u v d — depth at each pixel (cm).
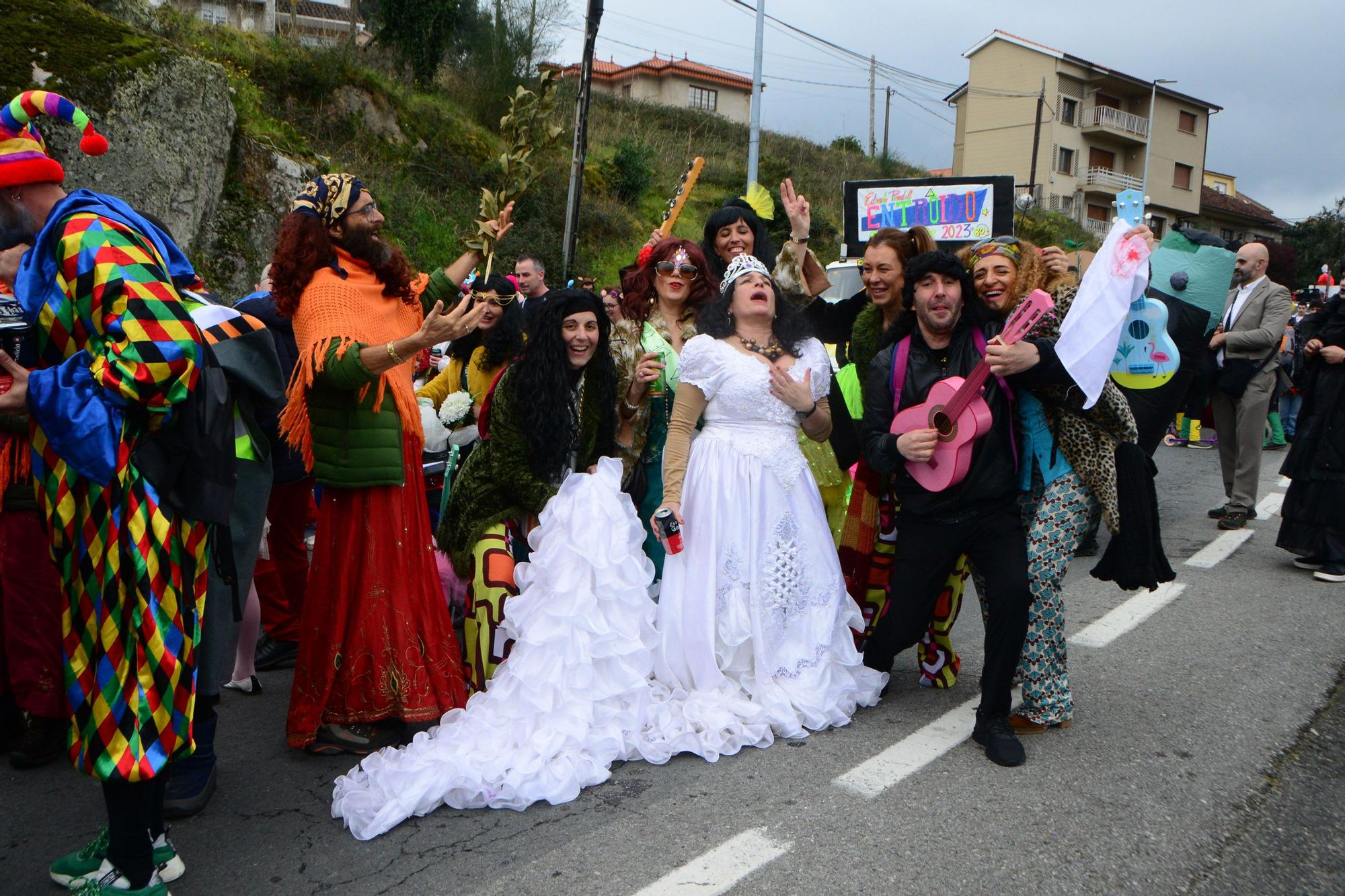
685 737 329
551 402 353
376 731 340
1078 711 366
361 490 330
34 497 308
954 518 337
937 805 290
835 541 431
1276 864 260
